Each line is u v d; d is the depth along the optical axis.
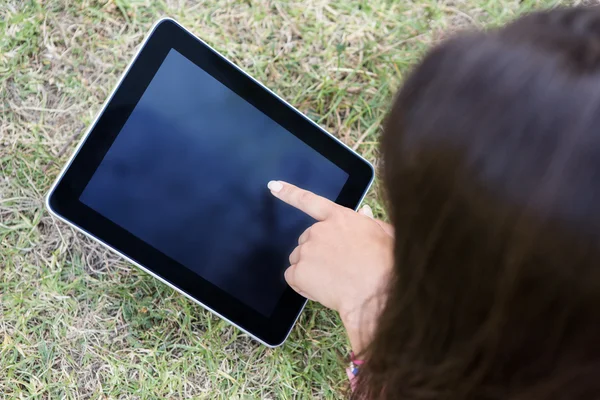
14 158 1.03
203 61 0.83
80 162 0.79
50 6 1.04
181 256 0.86
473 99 0.42
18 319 1.01
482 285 0.47
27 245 1.02
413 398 0.63
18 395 1.01
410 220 0.50
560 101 0.39
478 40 0.45
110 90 1.05
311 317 1.06
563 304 0.43
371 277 0.83
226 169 0.87
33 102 1.04
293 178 0.90
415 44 1.12
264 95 0.87
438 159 0.44
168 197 0.85
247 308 0.91
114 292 1.03
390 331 0.62
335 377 1.06
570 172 0.38
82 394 1.02
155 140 0.83
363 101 1.11
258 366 1.05
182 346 1.03
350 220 0.86
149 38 0.80
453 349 0.55
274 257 0.91
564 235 0.40
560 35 0.41
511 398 0.54
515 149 0.40
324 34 1.11
